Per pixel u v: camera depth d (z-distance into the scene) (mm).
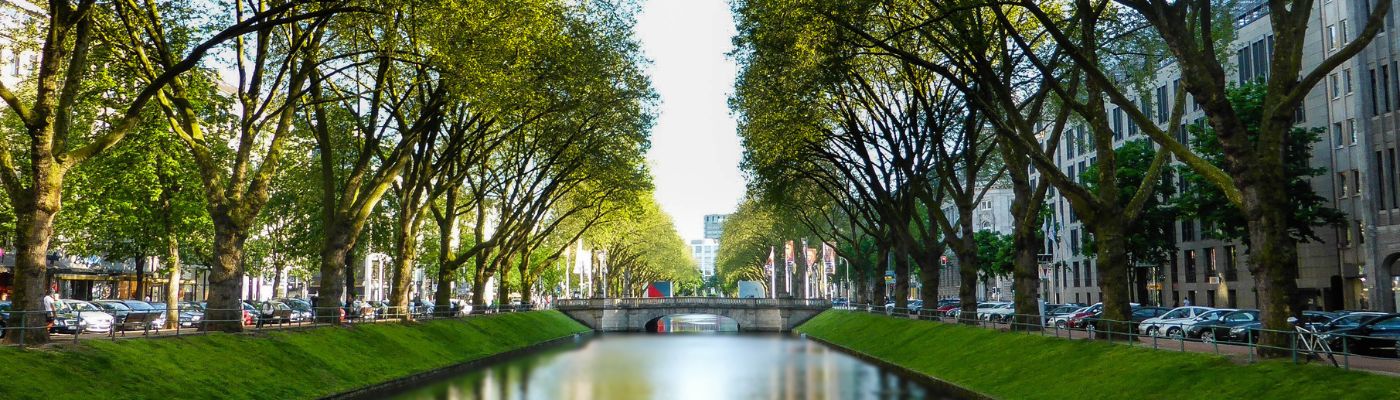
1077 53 22766
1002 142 36062
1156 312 47750
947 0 25938
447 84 31234
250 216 30812
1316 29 57844
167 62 28141
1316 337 19625
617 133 53094
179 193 46750
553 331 75312
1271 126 21172
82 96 39031
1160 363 24188
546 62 39156
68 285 71688
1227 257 70062
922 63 28719
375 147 38500
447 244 55875
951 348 39281
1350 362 22953
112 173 43500
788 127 43094
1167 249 58156
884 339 51281
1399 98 49125
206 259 54250
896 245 61344
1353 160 54500
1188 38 21594
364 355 35500
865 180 54531
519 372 41062
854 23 28984
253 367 28078
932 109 43188
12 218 45562
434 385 34750
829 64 34062
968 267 44875
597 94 45312
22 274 22172
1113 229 29766
